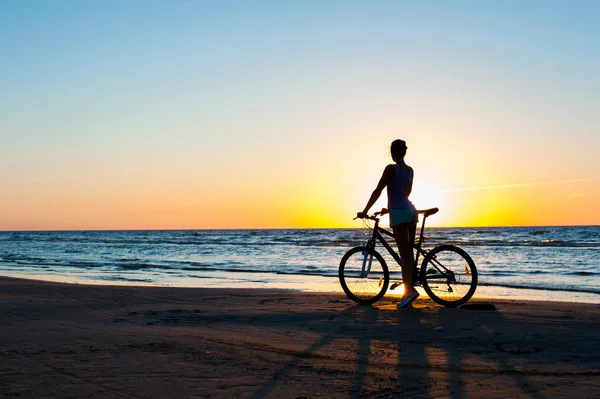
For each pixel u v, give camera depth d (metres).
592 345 4.32
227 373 3.50
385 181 6.46
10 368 3.62
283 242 50.31
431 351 4.14
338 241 53.06
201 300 7.41
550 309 6.29
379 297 6.89
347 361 3.83
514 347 4.26
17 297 7.60
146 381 3.30
